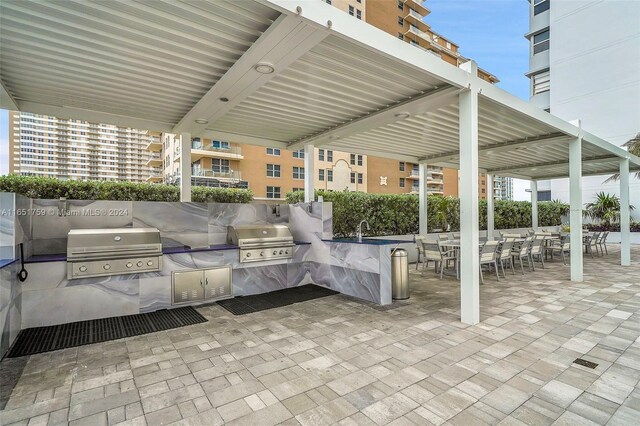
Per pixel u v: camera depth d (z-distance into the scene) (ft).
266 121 16.65
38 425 6.19
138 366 8.55
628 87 46.03
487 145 23.02
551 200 54.19
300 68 10.89
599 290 17.17
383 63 10.52
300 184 86.63
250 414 6.53
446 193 129.18
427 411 6.63
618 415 6.52
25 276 10.52
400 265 15.33
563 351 9.54
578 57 50.67
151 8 7.70
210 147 77.25
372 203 27.48
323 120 16.52
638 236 41.86
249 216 17.69
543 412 6.61
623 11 46.34
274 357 9.09
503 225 40.93
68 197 20.48
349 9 92.27
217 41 9.18
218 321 12.09
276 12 8.00
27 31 8.39
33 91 12.35
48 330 10.93
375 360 8.91
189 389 7.45
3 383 7.68
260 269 16.25
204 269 14.40
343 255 16.21
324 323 11.90
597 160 27.27
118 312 12.44
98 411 6.63
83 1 7.32
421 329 11.32
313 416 6.45
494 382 7.77
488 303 14.66
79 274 11.52
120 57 9.81
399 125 18.15
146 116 15.55
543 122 16.49
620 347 9.84
